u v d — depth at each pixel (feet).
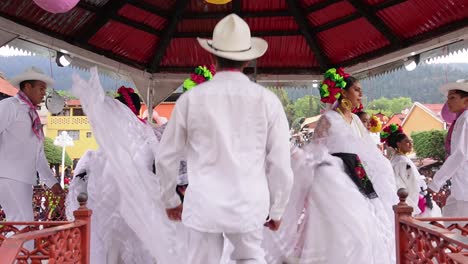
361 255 12.29
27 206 16.35
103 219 14.11
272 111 9.21
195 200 8.82
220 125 8.95
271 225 9.59
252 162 9.00
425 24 25.23
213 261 8.83
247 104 9.09
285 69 31.76
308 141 15.07
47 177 17.12
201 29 29.35
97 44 28.53
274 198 9.24
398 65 28.22
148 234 12.94
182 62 31.55
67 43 26.27
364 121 17.98
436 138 74.13
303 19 28.07
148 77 31.50
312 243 12.96
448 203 16.90
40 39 24.63
